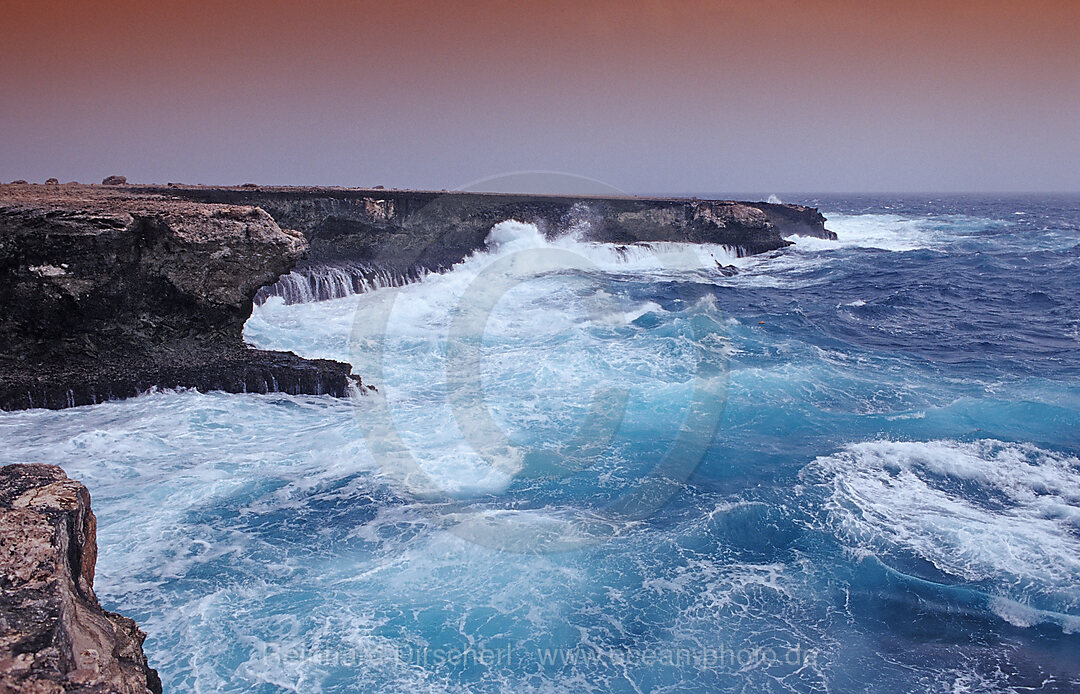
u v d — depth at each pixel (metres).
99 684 3.27
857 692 7.04
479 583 8.41
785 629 7.88
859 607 8.28
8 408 14.00
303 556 8.93
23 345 14.89
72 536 4.28
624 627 7.80
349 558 8.88
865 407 14.59
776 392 15.19
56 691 3.14
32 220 14.54
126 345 15.55
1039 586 8.55
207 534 9.42
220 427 13.27
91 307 15.04
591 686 6.97
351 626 7.66
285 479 10.94
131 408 14.24
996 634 7.88
